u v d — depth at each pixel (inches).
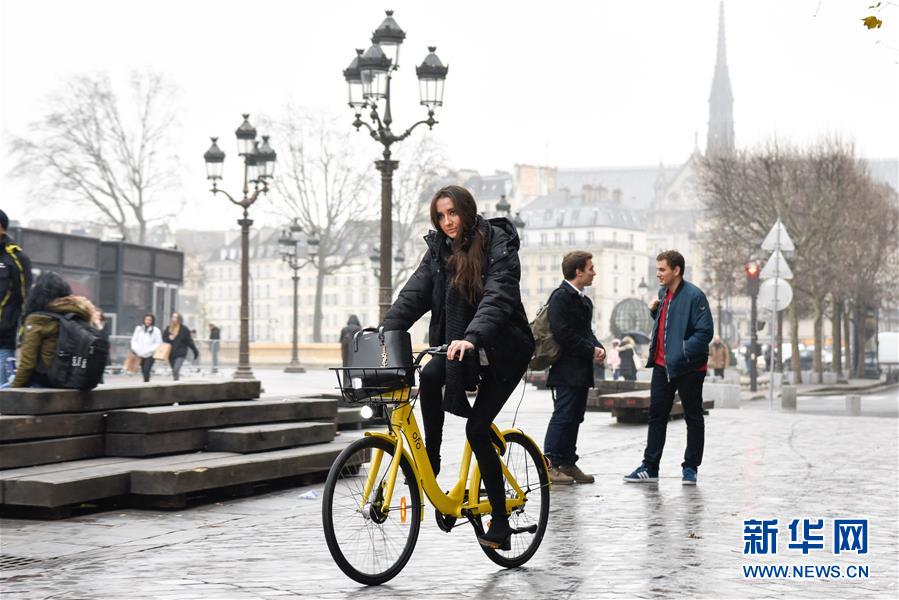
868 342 3592.5
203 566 341.4
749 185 2844.5
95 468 457.4
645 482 557.6
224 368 2652.6
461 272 319.6
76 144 3447.3
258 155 1582.2
